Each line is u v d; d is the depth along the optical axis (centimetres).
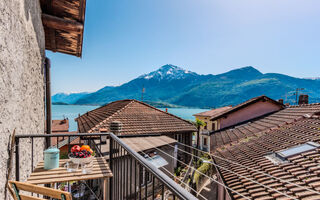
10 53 198
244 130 1211
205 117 2931
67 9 411
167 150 793
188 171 1043
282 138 729
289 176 442
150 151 697
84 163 237
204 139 2853
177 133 1127
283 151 584
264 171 514
